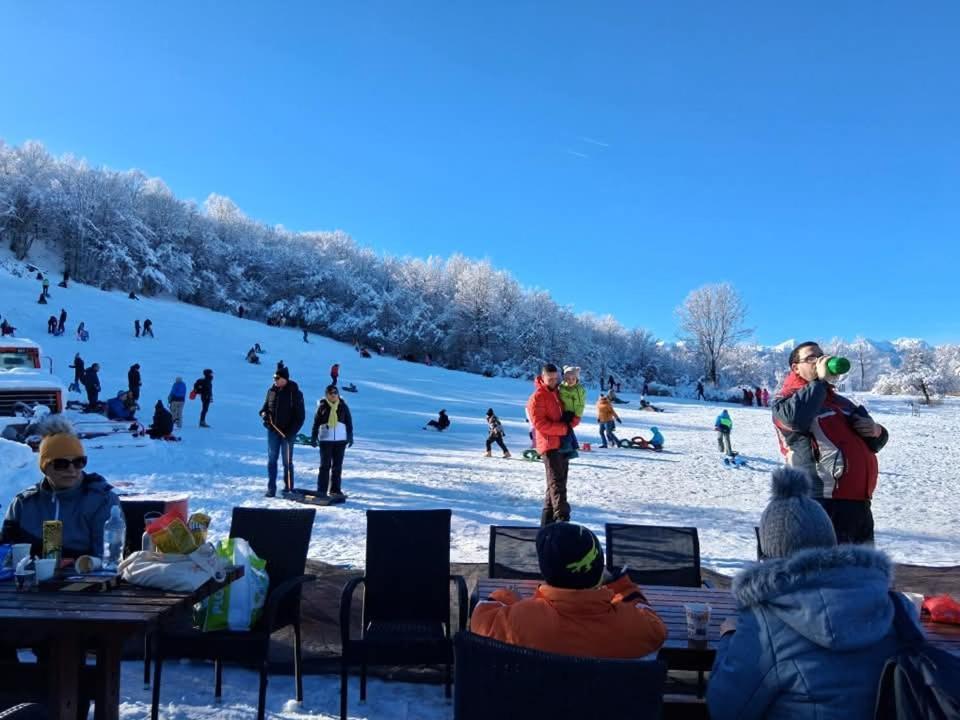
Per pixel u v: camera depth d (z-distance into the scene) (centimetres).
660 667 201
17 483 977
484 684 211
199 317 5638
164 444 1633
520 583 415
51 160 7506
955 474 1616
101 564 367
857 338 10500
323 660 459
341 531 824
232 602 396
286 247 8562
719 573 662
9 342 1880
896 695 207
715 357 8525
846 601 221
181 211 8081
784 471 274
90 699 345
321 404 1052
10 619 285
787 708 226
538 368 7594
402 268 9000
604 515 1023
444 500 1102
